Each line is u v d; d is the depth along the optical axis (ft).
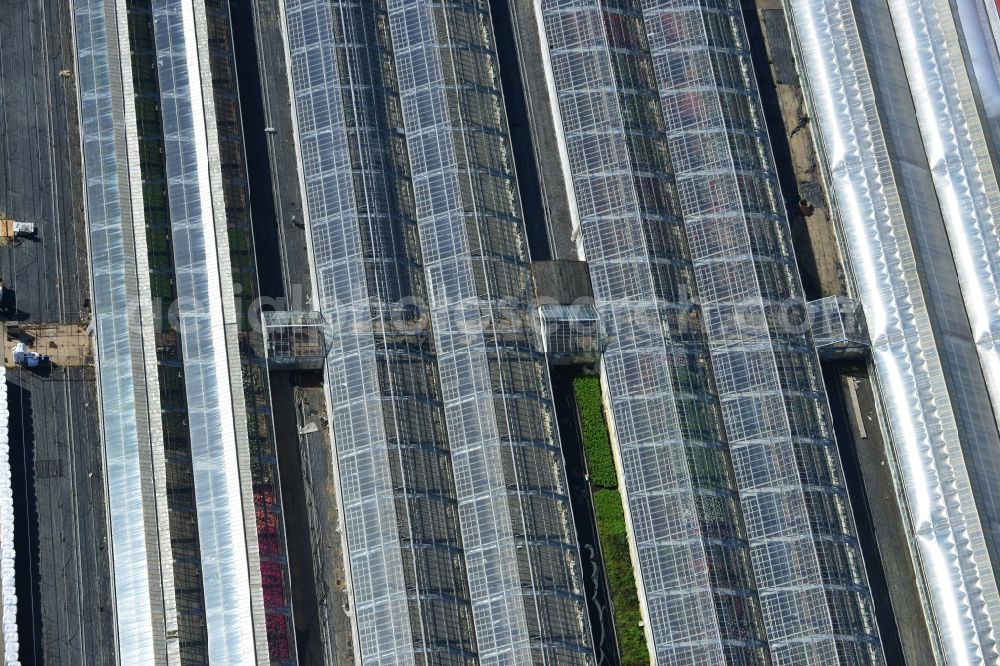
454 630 495.00
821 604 502.79
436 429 520.42
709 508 513.86
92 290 520.42
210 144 543.39
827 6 588.09
